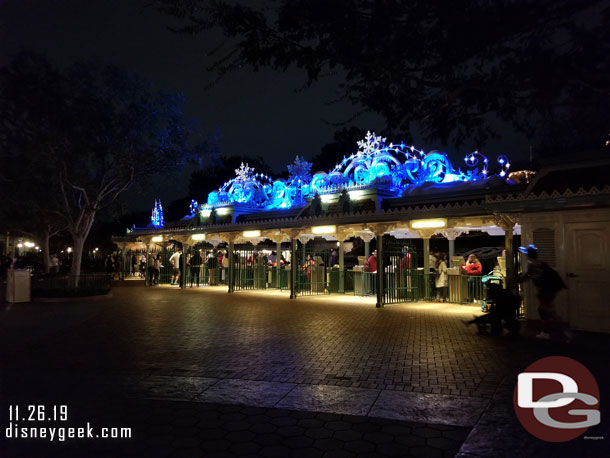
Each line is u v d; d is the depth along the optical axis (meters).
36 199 21.62
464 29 2.34
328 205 20.83
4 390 5.91
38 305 15.72
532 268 8.90
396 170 19.39
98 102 18.69
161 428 4.60
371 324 10.88
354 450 4.04
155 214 33.28
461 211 12.79
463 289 14.94
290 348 8.30
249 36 2.65
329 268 19.36
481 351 7.81
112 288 22.81
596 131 2.60
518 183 13.70
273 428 4.57
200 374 6.63
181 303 15.88
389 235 19.64
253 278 21.80
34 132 18.14
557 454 3.82
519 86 2.47
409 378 6.26
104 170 21.03
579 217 9.81
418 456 3.92
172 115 20.62
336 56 2.63
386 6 2.43
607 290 9.39
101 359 7.63
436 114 2.88
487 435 4.23
